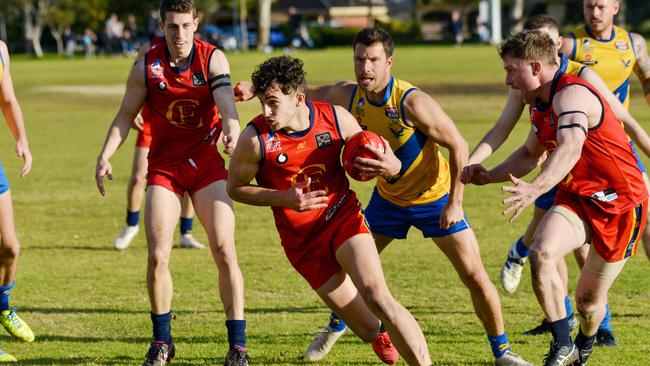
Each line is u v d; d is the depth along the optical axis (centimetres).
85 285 2938
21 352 2208
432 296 2733
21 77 13750
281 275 3045
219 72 2152
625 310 2545
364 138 1789
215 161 2172
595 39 2786
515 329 2370
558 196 1942
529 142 2058
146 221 2070
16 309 2630
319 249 1845
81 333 2380
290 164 1828
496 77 11006
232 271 2044
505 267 2572
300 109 1797
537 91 1891
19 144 2367
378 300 1733
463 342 2245
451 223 1959
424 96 1938
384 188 2070
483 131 6612
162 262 2025
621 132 1889
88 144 6769
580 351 2006
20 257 3369
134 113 2192
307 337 2322
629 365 2058
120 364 2098
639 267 3038
